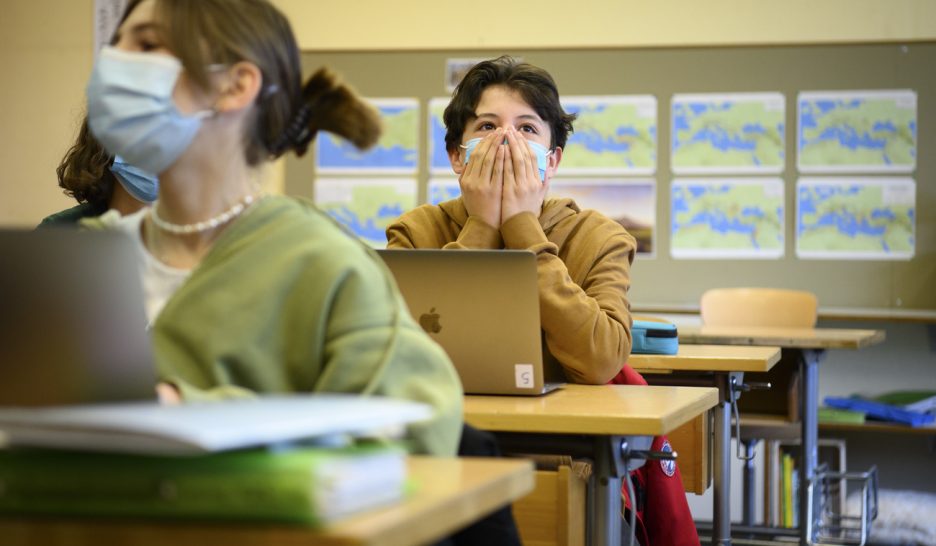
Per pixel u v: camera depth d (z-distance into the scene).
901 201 4.87
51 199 5.41
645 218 5.04
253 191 1.19
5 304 0.84
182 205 1.17
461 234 2.10
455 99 2.28
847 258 4.91
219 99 1.12
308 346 1.09
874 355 4.93
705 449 2.60
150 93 1.10
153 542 0.71
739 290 4.44
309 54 5.23
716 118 4.99
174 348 1.09
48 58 5.41
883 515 4.37
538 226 2.08
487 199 2.10
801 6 4.93
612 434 1.57
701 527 4.26
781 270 4.96
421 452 1.06
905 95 4.86
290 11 5.24
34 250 0.84
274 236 1.12
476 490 0.85
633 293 5.06
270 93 1.14
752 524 4.25
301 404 0.83
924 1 4.84
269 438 0.71
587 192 5.08
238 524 0.71
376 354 1.08
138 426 0.69
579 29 5.07
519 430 1.57
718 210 4.99
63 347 0.84
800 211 4.94
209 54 1.11
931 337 4.89
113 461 0.74
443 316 1.81
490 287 1.79
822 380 4.98
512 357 1.79
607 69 5.05
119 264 0.87
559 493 1.61
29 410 0.78
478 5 5.14
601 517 1.63
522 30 5.11
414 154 5.20
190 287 1.11
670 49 5.01
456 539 1.19
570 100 5.08
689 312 4.90
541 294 2.00
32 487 0.75
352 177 5.25
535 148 2.18
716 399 1.92
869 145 4.89
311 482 0.70
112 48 1.13
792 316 4.36
